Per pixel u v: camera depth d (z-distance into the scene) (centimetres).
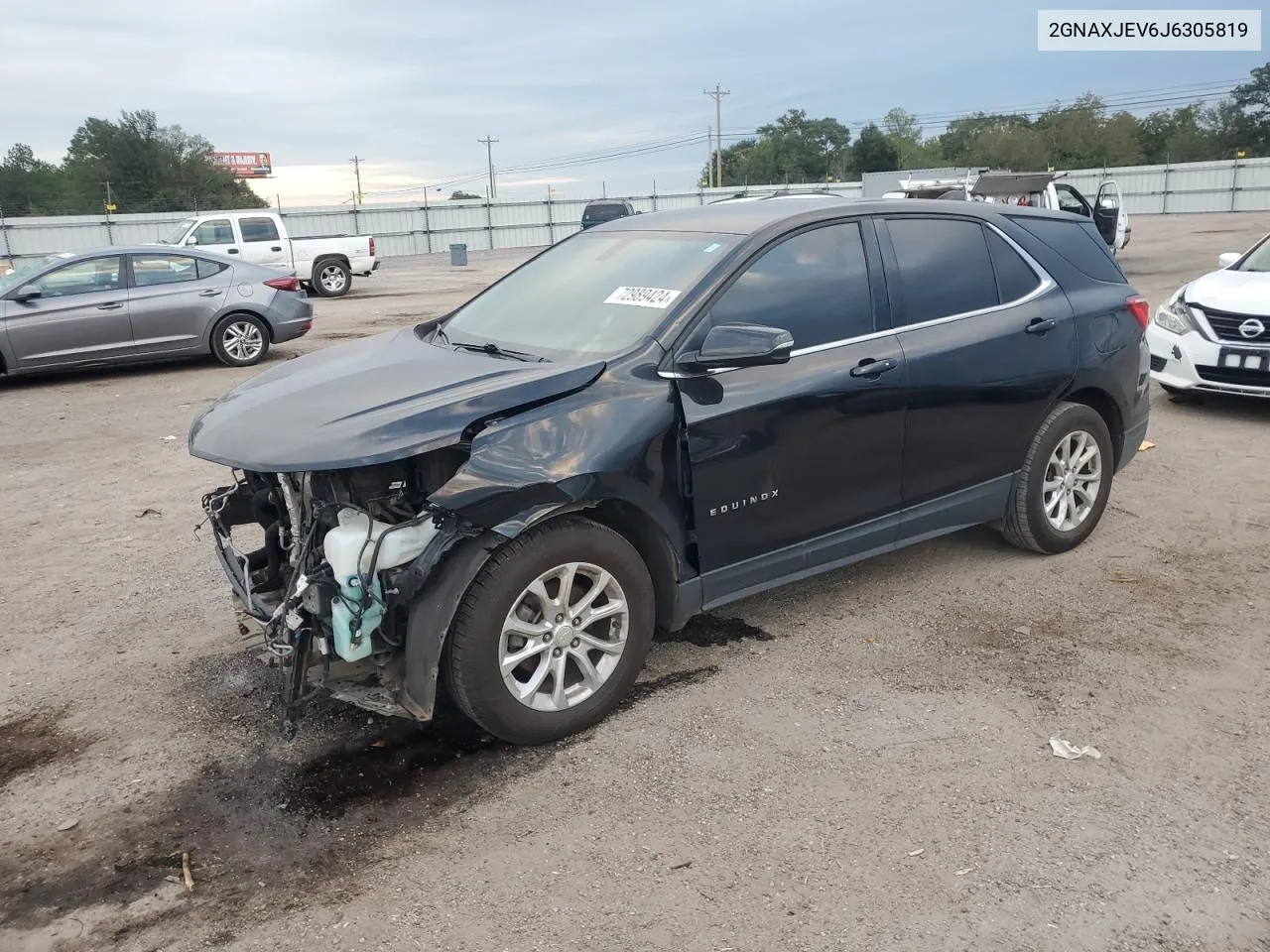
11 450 831
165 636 458
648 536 370
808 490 405
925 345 435
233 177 8231
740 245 400
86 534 609
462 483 315
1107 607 461
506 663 338
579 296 421
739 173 9888
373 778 339
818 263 417
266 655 370
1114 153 8188
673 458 363
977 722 364
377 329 1619
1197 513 589
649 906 273
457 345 420
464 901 278
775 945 258
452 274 3186
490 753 353
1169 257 2334
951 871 285
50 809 328
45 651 446
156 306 1187
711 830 306
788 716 371
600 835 305
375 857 298
